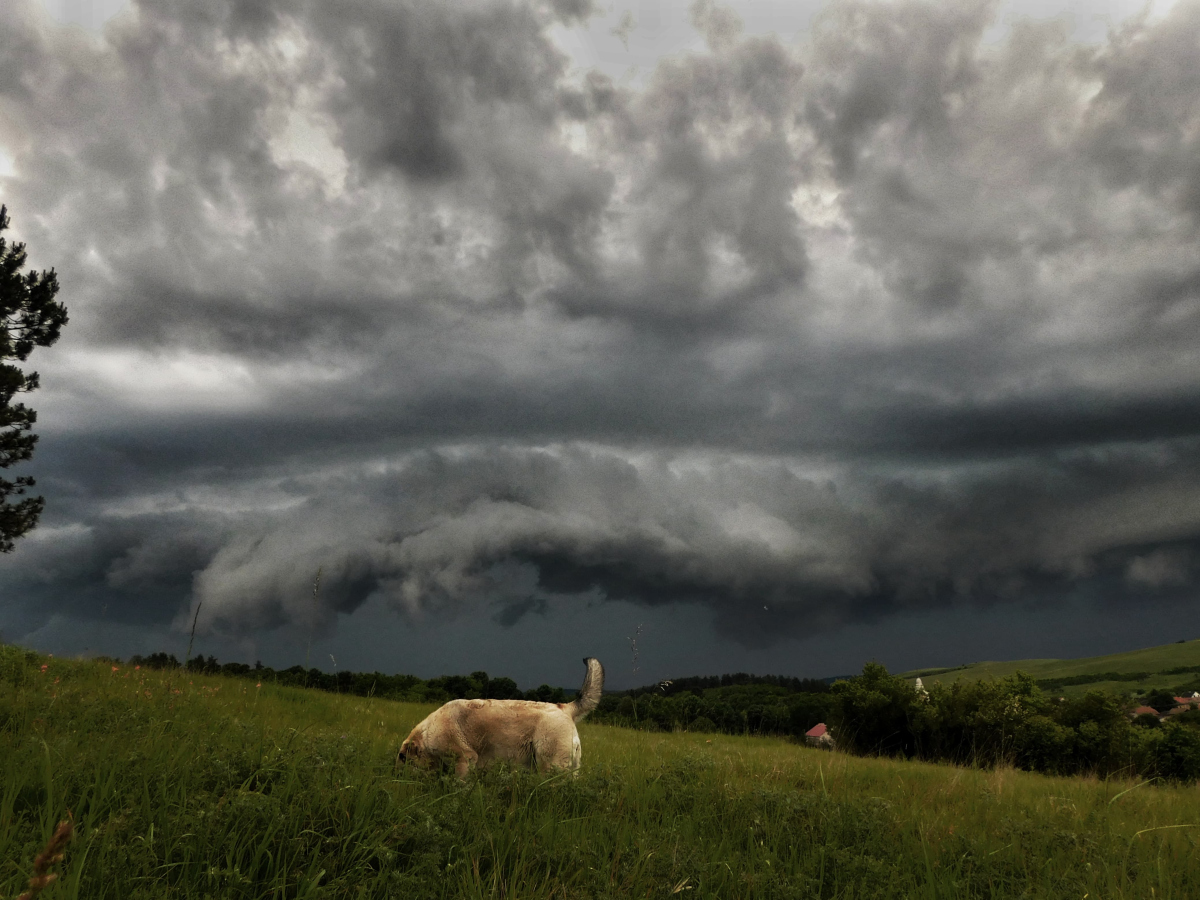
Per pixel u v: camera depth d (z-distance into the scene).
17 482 24.20
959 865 5.15
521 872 4.15
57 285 25.88
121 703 8.60
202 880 3.65
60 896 3.06
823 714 41.44
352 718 14.29
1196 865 5.79
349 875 3.80
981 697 35.03
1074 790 11.81
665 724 21.38
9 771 4.45
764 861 4.88
